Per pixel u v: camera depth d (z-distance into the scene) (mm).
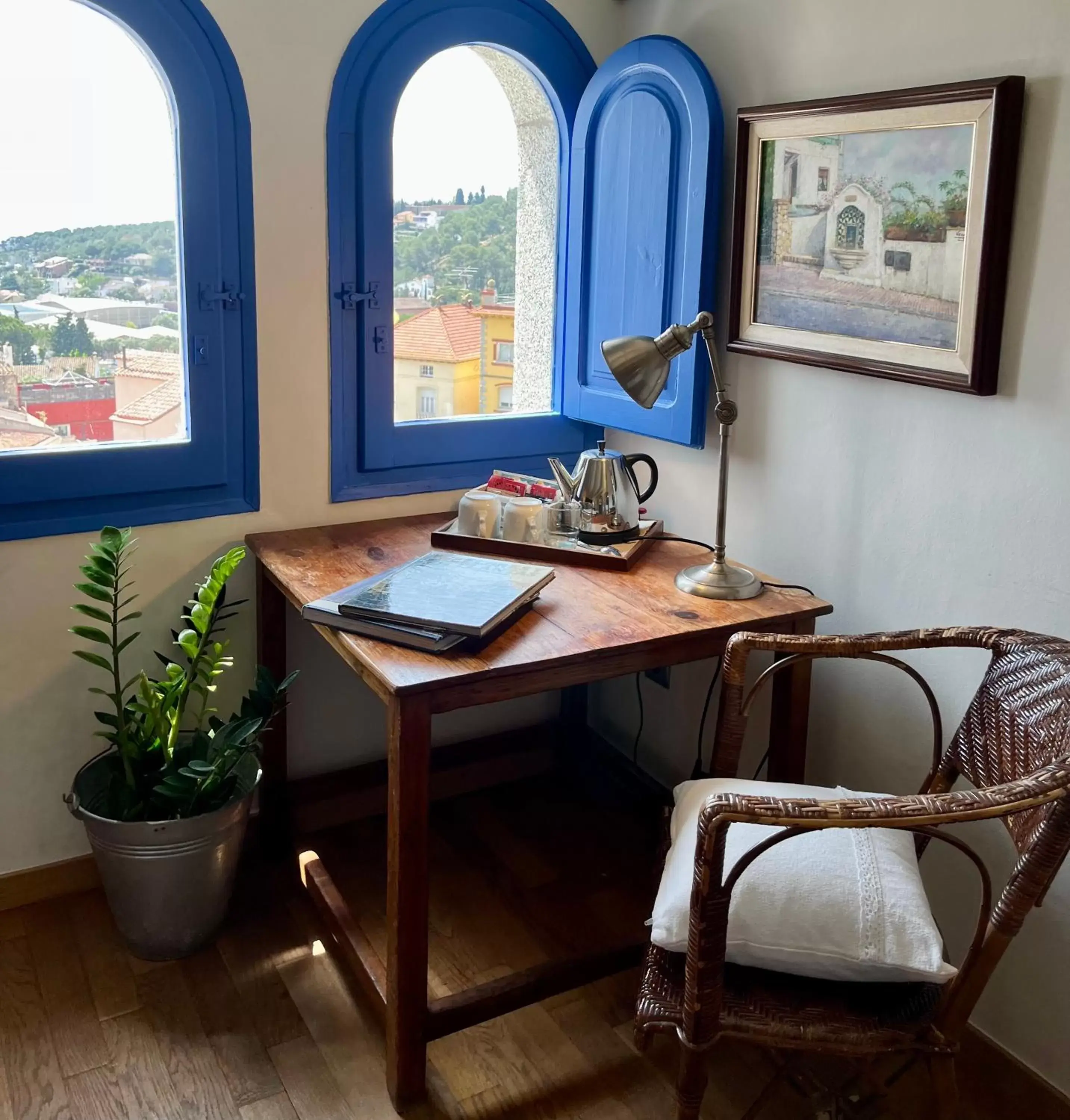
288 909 2398
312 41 2262
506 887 2494
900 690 2088
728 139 2299
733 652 1833
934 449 1966
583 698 2939
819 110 2018
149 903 2148
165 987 2154
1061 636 1796
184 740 2367
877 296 1986
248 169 2258
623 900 2455
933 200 1854
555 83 2553
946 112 1807
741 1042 1484
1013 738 1608
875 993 1539
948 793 1396
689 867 1617
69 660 2318
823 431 2186
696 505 2559
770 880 1548
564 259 2688
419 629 1810
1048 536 1795
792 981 1558
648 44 2320
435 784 2814
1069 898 1820
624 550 2270
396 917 1794
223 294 2283
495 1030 2076
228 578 2389
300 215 2336
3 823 2340
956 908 2023
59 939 2289
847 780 2234
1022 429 1811
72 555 2270
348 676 2676
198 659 2199
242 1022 2070
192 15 2137
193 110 2178
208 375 2314
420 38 2363
